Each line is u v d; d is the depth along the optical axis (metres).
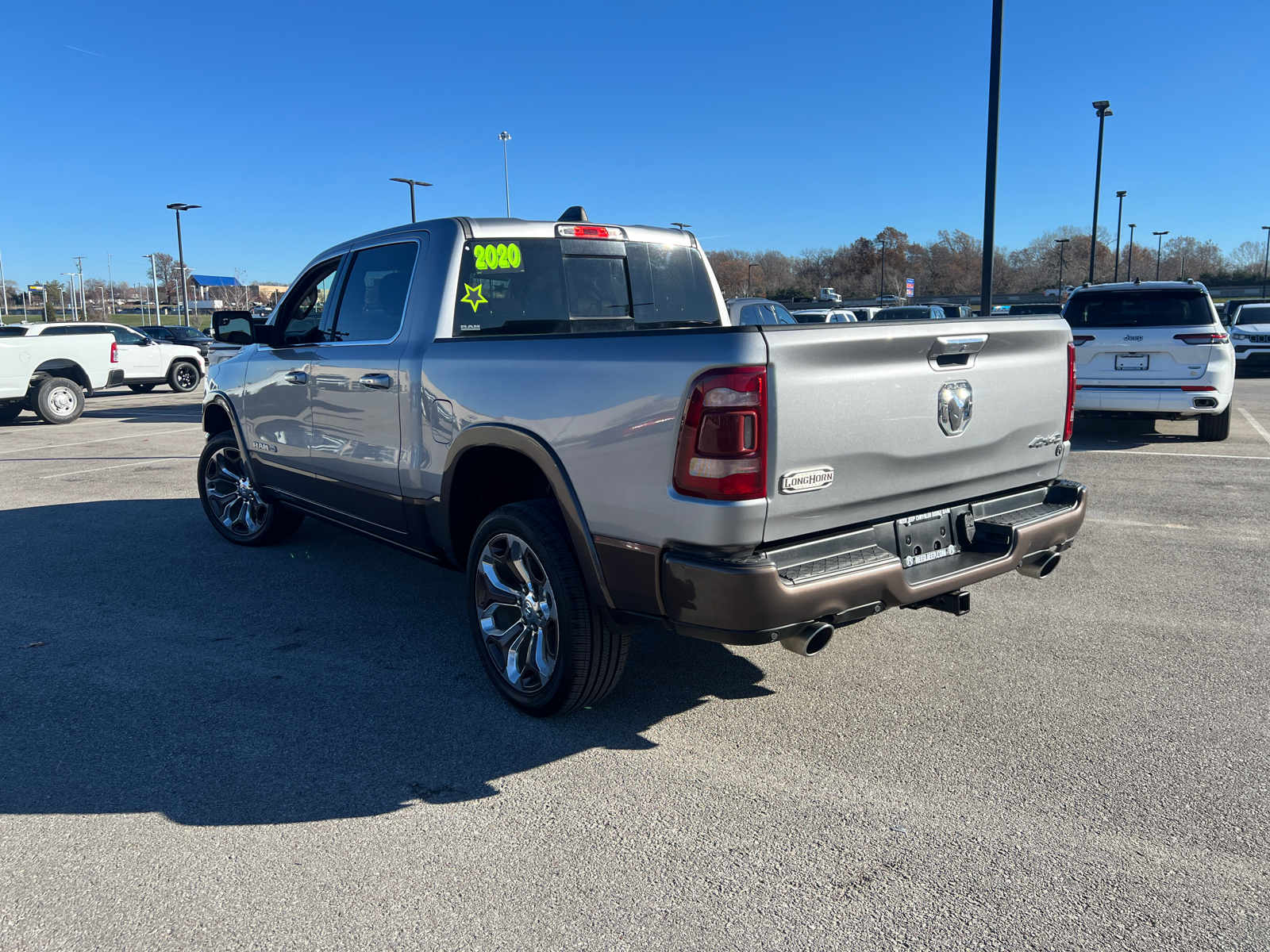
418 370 3.90
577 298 4.44
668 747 3.26
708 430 2.67
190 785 3.03
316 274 5.00
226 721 3.50
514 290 4.22
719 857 2.59
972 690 3.71
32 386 15.02
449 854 2.63
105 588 5.23
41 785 3.03
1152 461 9.03
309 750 3.26
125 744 3.31
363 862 2.59
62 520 7.09
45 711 3.60
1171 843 2.62
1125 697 3.62
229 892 2.46
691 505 2.72
